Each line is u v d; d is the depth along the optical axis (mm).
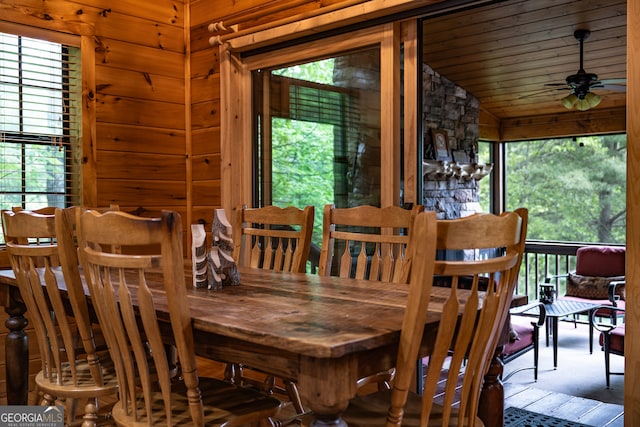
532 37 5309
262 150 4121
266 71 4074
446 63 6141
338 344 1378
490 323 1635
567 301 4898
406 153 3340
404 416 1852
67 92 3941
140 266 1636
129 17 4188
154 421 1805
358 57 3520
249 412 1873
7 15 3580
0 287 2604
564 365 4820
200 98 4426
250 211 3068
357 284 2314
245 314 1724
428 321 1683
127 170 4191
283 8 3730
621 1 4477
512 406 3725
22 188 3713
